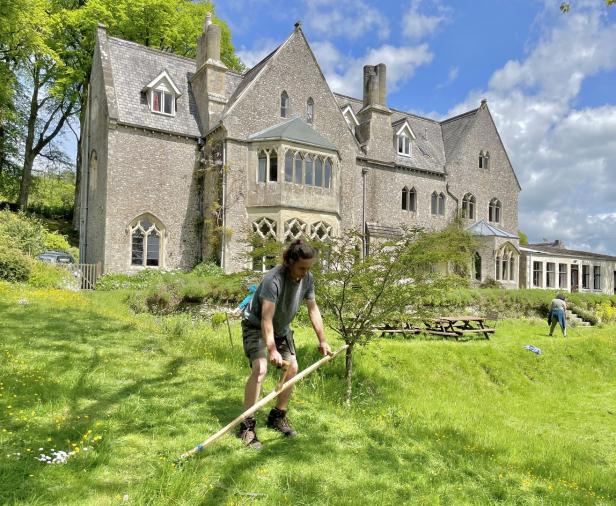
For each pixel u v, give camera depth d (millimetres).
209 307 17109
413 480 4336
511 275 33406
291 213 23359
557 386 13352
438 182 32844
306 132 24469
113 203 22203
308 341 11633
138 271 22234
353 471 4246
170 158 23859
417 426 7719
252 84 24359
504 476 5164
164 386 5887
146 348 7832
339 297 8961
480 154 35312
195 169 24562
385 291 8914
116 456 3854
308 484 3812
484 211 35125
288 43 25906
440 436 7281
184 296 16547
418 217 31719
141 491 3336
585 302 26609
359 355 10914
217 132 23750
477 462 5488
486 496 4352
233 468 3881
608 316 25766
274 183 23266
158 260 23484
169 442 4234
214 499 3400
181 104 25016
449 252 8781
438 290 9055
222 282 17250
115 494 3273
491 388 12445
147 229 23188
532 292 25000
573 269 38219
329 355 4734
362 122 30953
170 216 23688
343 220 27094
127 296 15508
